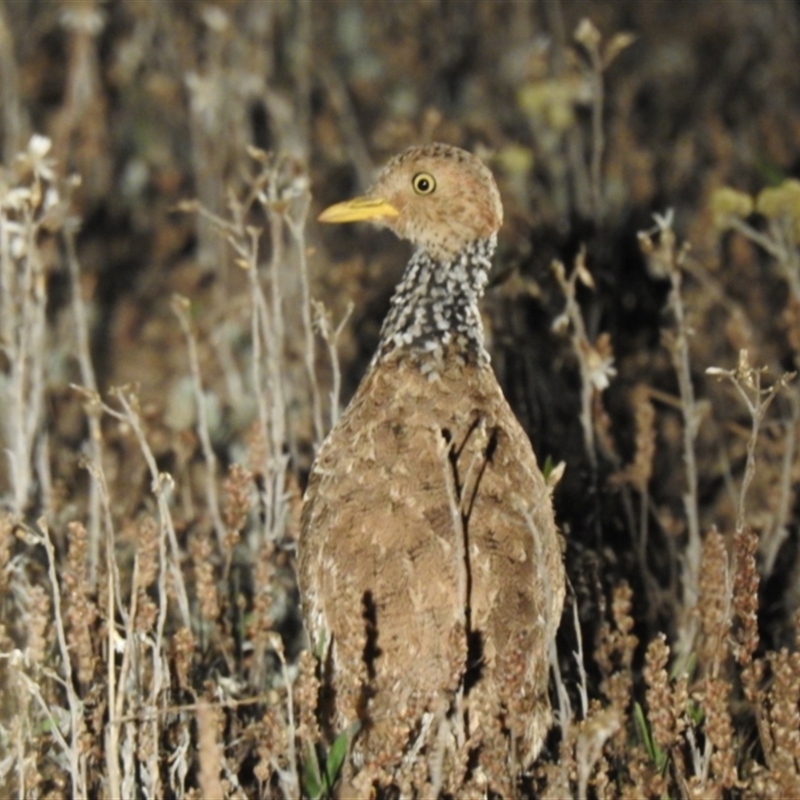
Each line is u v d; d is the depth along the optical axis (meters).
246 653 10.33
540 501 8.62
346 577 8.29
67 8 17.08
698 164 17.84
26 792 8.34
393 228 9.44
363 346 14.11
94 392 9.62
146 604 8.97
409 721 7.90
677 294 11.09
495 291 12.27
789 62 19.25
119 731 8.61
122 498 12.00
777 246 12.04
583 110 17.52
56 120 17.20
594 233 14.34
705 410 11.88
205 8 17.20
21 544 10.66
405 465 8.50
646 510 11.10
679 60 19.52
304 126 16.30
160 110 17.75
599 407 11.52
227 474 12.66
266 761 8.53
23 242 11.18
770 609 11.02
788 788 8.17
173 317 15.09
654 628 10.70
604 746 8.80
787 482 10.88
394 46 18.72
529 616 8.25
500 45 19.17
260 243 15.36
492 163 15.22
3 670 9.67
